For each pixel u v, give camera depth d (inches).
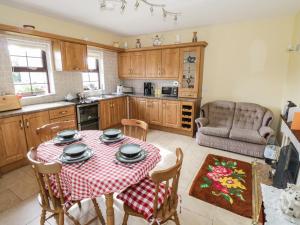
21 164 110.3
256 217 57.0
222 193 87.4
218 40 159.6
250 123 142.7
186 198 84.4
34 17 128.0
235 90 159.8
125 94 195.3
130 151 60.9
